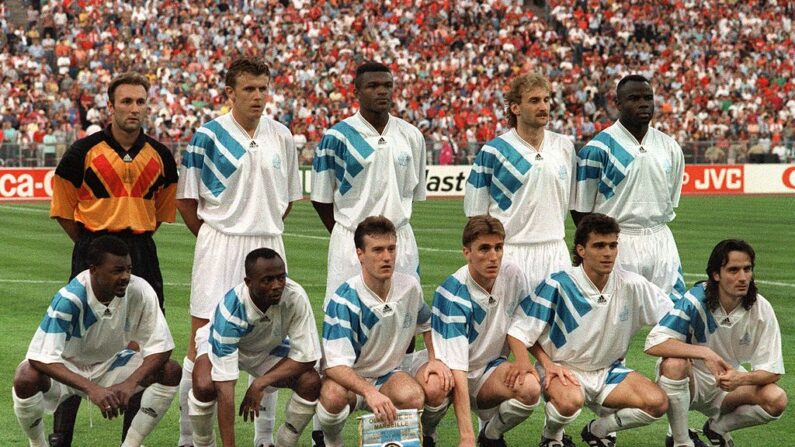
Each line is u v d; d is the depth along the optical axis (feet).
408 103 100.53
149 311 18.26
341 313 18.31
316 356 18.19
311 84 101.14
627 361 26.18
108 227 19.98
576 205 22.45
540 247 21.59
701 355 18.12
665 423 21.24
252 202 20.42
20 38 100.32
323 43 106.73
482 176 21.70
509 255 21.57
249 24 106.83
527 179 21.34
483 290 18.98
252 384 17.88
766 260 46.29
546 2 117.29
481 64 107.96
